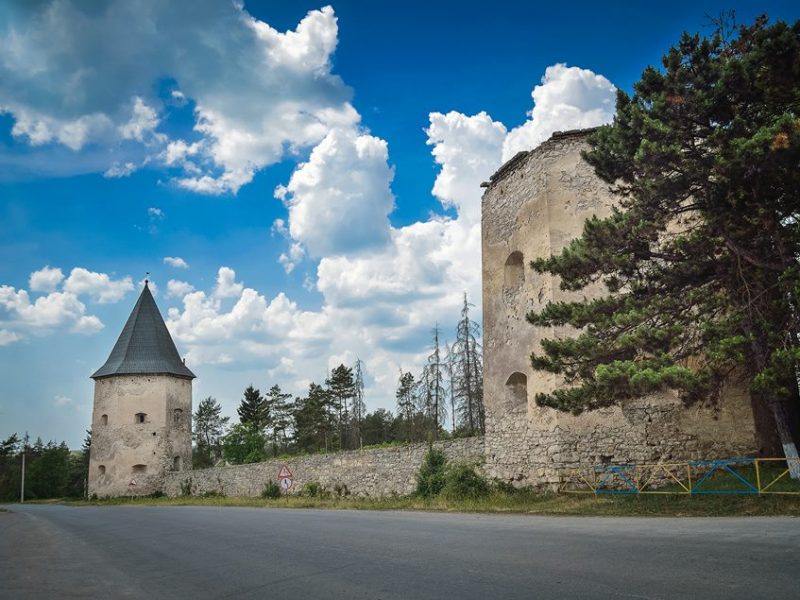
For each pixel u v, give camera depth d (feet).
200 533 45.27
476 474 69.10
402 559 26.66
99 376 175.32
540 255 65.51
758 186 40.29
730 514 38.70
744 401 56.39
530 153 69.05
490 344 72.49
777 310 41.50
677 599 17.03
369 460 89.97
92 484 171.22
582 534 31.81
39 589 24.49
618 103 46.75
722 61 42.55
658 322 44.73
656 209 45.80
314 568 25.91
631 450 58.29
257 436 186.39
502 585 20.13
